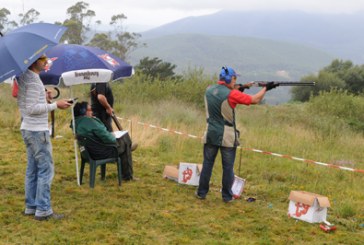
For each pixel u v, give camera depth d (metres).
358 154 12.65
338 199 7.34
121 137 7.48
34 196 5.78
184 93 20.16
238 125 14.84
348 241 5.43
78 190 6.90
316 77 58.31
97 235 5.21
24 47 5.11
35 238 5.07
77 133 6.88
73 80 6.29
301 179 8.54
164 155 9.70
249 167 9.32
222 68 6.52
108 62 6.66
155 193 6.95
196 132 12.65
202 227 5.64
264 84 6.33
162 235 5.33
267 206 6.67
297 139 13.12
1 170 7.77
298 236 5.52
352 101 20.86
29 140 5.44
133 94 19.22
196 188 7.36
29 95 5.30
